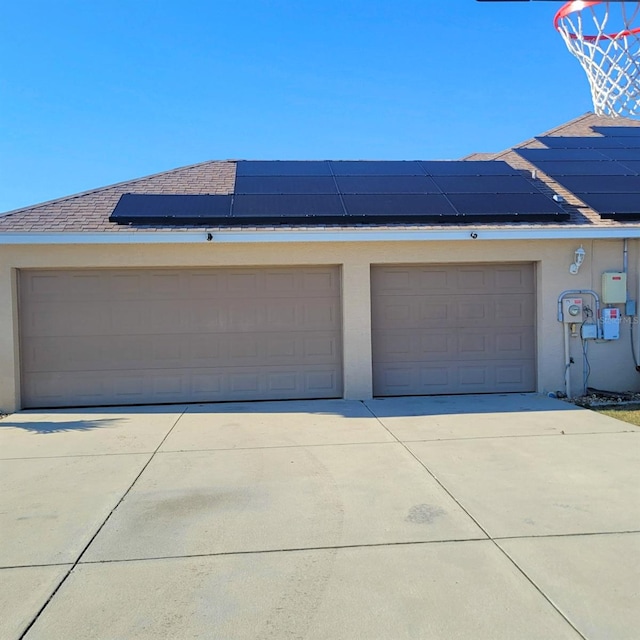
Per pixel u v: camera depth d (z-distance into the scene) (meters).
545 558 3.94
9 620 3.29
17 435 7.66
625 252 10.10
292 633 3.15
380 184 11.22
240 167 12.30
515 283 10.29
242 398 9.91
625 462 6.07
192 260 9.60
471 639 3.06
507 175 11.73
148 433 7.69
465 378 10.27
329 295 10.02
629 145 13.58
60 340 9.66
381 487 5.39
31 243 9.08
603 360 10.21
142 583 3.69
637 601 3.39
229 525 4.57
